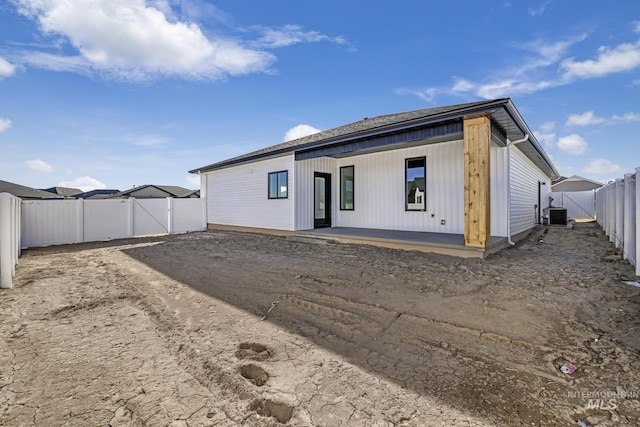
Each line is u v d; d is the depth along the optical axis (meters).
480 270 5.15
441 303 3.61
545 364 2.29
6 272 4.59
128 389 2.04
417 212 9.17
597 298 3.71
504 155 7.69
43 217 9.84
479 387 2.02
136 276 5.32
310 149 9.73
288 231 10.65
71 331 3.03
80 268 6.11
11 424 1.70
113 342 2.78
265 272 5.38
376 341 2.74
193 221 14.39
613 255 6.50
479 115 6.01
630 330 2.83
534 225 12.25
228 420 1.74
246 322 3.22
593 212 18.94
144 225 12.58
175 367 2.33
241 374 2.23
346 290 4.22
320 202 11.19
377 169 10.12
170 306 3.76
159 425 1.69
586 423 1.66
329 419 1.73
